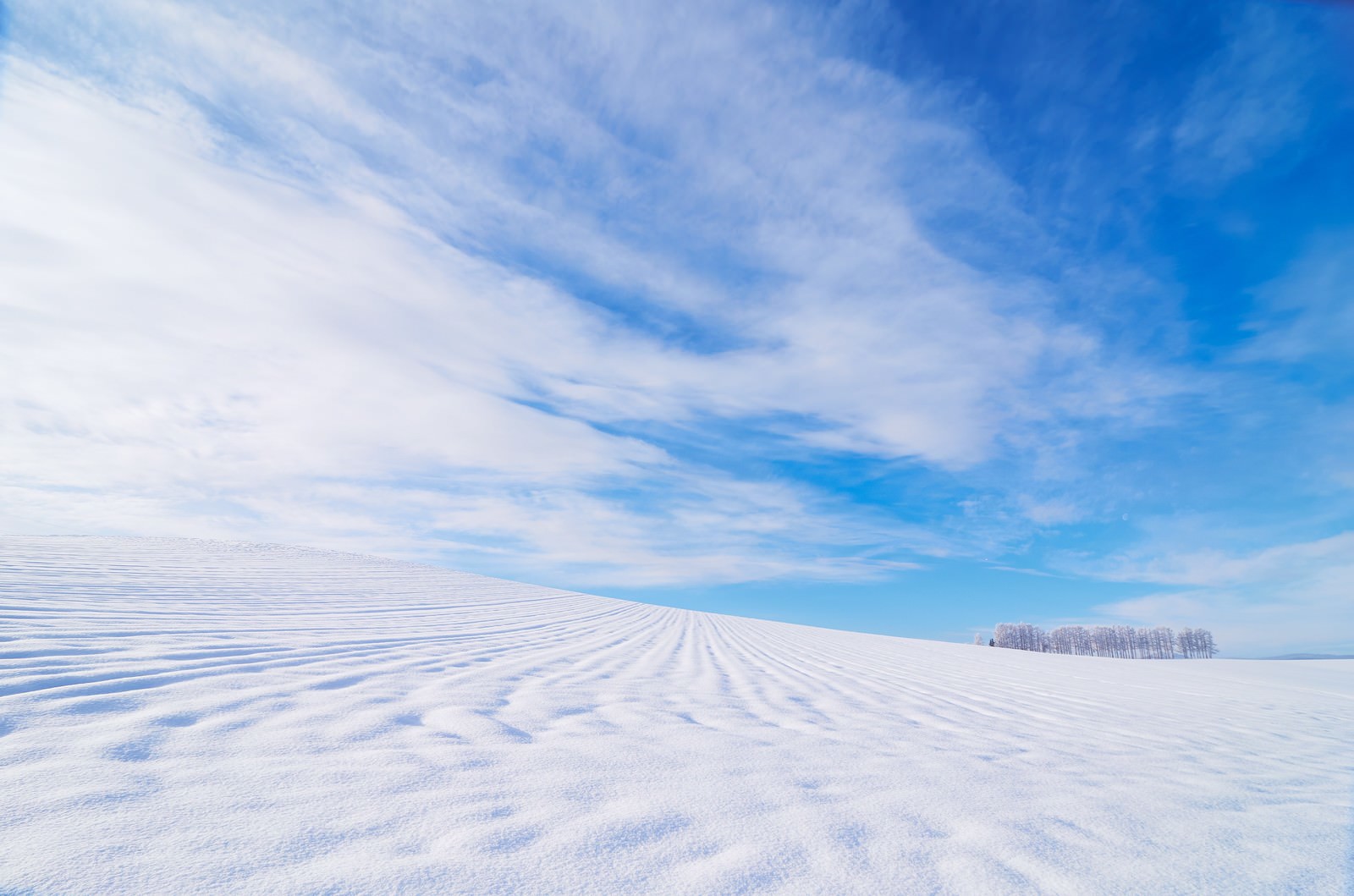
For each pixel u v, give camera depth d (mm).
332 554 12820
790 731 2514
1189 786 2098
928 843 1368
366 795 1351
